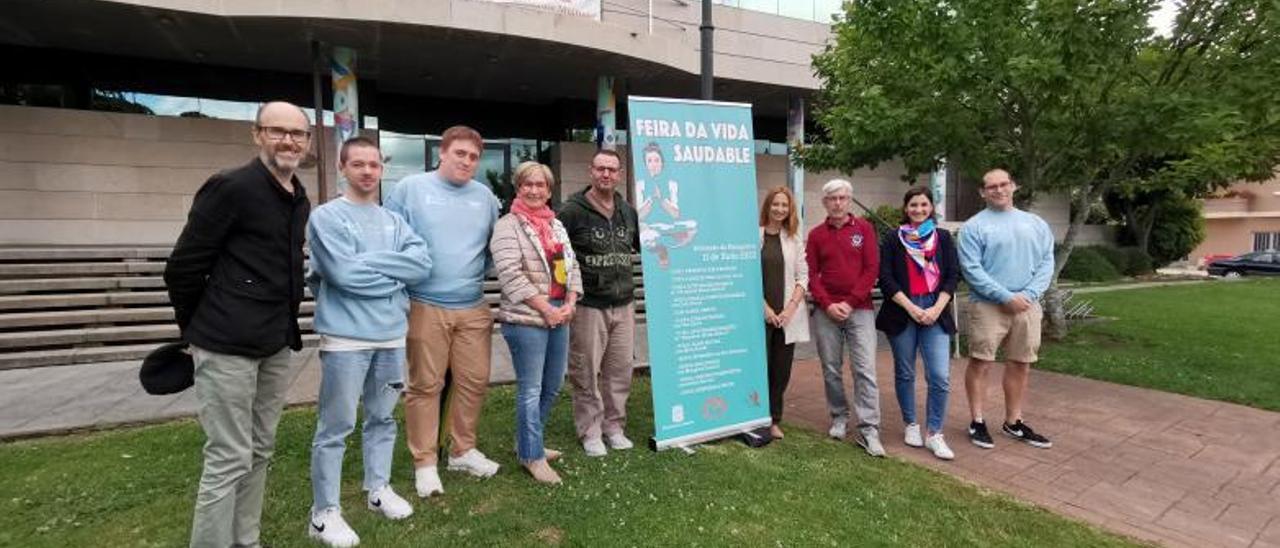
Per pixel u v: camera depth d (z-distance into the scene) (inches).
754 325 187.8
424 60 467.2
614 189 165.6
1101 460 181.6
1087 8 255.8
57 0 354.3
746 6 594.9
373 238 122.4
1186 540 138.8
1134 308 489.4
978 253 189.2
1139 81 305.4
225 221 99.7
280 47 439.5
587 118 624.1
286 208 106.5
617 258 164.1
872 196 770.8
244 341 102.2
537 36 416.5
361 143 121.9
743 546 123.3
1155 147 297.3
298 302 110.0
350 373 120.0
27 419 190.4
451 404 150.6
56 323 281.9
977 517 142.2
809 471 162.9
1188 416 221.6
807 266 191.6
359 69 491.5
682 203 176.4
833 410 193.8
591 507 136.0
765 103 661.3
